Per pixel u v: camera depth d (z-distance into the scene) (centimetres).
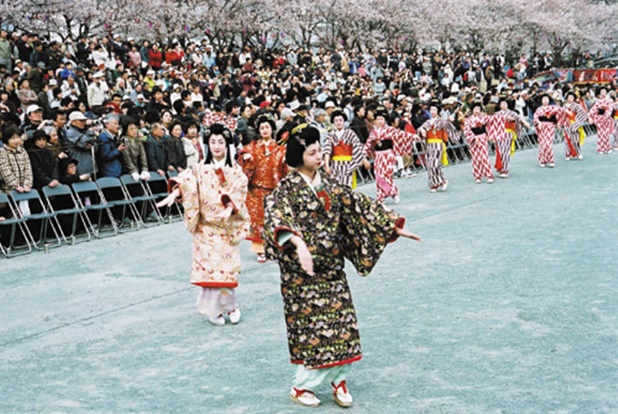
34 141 913
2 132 898
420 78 2672
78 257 812
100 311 591
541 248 721
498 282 597
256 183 739
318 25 3269
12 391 417
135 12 2338
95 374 441
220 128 534
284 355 455
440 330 478
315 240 361
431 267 669
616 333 450
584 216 888
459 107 1761
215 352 470
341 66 2466
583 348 427
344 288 369
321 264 363
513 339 450
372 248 367
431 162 1213
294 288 364
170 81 1692
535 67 3488
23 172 870
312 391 373
